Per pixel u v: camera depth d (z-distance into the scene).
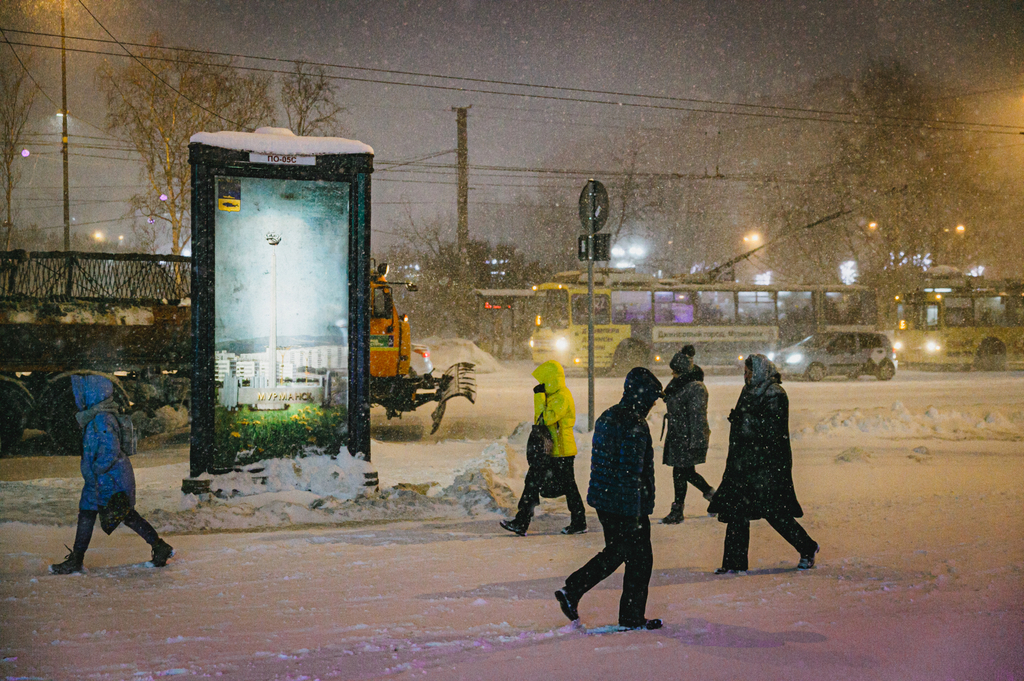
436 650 4.26
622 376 32.31
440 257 55.81
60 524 8.03
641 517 4.66
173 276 15.29
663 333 33.00
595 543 7.26
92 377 6.20
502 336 45.31
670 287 33.31
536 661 4.07
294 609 5.09
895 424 15.17
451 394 16.16
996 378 31.12
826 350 30.48
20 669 3.97
